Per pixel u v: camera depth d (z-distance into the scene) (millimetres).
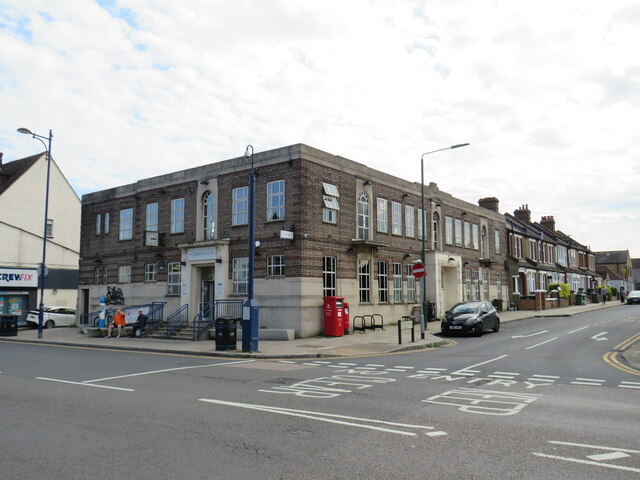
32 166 41656
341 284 24203
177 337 23188
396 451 6016
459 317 23031
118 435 6777
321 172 23562
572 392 9719
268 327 22516
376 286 27109
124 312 26266
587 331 23703
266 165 23500
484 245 40531
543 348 17547
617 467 5461
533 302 43219
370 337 21844
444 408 8336
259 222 23406
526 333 23578
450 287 34156
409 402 8820
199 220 26000
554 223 62531
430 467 5457
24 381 11398
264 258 23031
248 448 6164
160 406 8570
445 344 19875
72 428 7160
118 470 5430
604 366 13219
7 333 26547
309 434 6770
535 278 50906
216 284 24188
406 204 30422
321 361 15125
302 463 5605
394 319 28391
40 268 25281
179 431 6957
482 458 5754
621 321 29328
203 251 24953
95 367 13859
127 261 29828
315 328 22359
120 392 9914
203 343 20906
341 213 24656
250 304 17281
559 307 47562
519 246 48188
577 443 6328
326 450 6066
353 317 24875
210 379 11531
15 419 7715
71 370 13242
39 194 41875
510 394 9531
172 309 26594
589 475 5223
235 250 24125
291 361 15250
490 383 10773
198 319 24953
